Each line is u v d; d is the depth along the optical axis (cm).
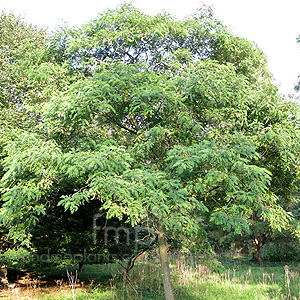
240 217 532
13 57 990
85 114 548
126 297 847
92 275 1259
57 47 744
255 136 608
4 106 895
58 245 983
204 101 619
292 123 679
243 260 1970
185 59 711
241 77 669
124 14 715
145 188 478
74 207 479
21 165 505
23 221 588
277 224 632
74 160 487
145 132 588
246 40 779
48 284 1047
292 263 1780
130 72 599
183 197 504
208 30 761
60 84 683
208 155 502
